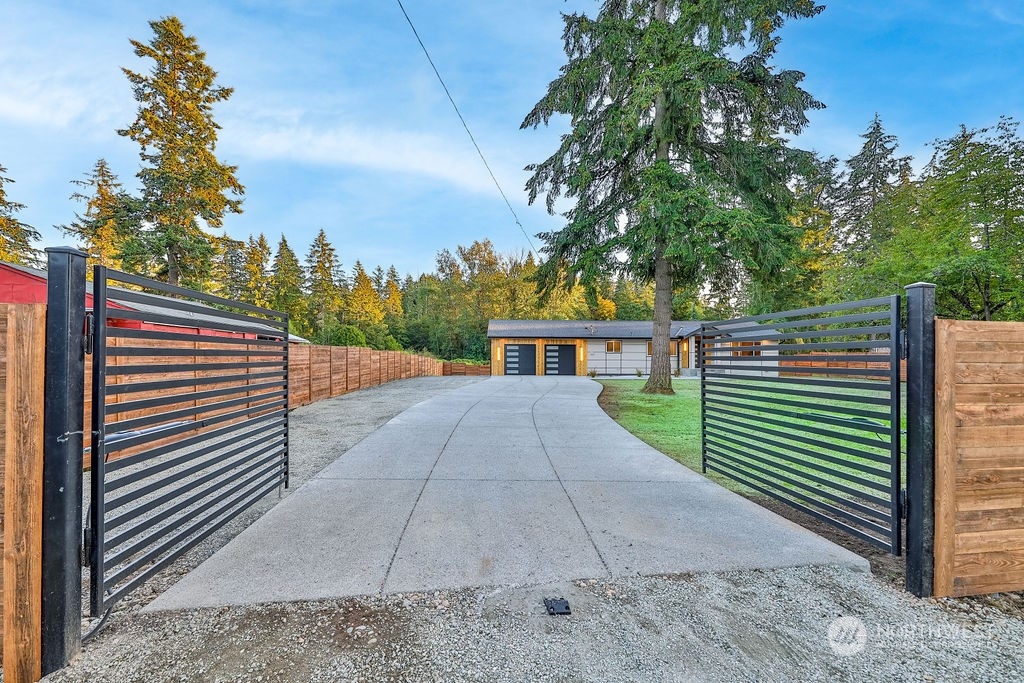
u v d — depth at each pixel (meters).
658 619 2.08
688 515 3.40
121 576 2.11
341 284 40.41
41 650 1.72
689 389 13.38
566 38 11.07
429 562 2.62
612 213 11.68
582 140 11.88
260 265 35.28
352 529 3.10
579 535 3.02
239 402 3.25
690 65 9.41
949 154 11.75
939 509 2.27
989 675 1.72
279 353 3.99
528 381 16.80
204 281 18.34
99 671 1.73
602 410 8.93
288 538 2.95
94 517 1.94
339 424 7.67
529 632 1.98
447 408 9.07
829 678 1.71
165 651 1.85
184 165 16.48
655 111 11.24
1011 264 10.30
